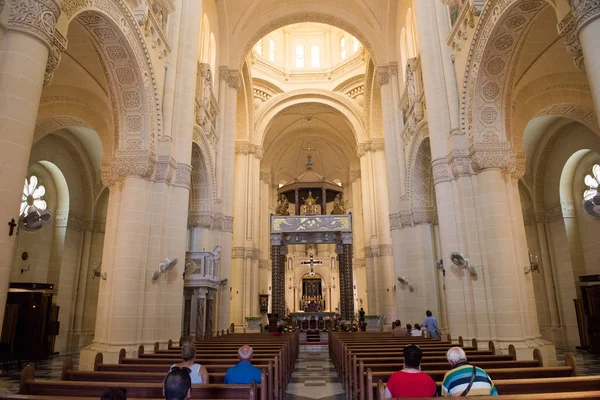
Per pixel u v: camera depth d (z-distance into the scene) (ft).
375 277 91.35
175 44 46.96
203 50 63.46
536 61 44.62
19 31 21.31
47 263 63.77
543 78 47.91
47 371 43.47
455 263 39.37
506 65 37.88
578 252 64.69
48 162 63.31
